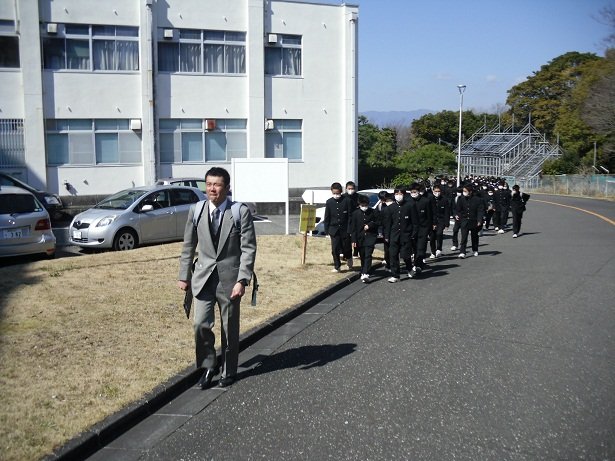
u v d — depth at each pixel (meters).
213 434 5.16
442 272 13.38
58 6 23.33
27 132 23.14
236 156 26.05
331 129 27.22
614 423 5.30
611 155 54.91
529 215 30.11
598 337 8.00
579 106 48.38
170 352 6.92
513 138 63.81
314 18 26.62
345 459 4.66
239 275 6.03
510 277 12.56
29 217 12.75
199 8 25.03
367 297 10.68
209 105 25.50
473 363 6.92
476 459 4.64
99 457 4.77
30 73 23.03
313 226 13.10
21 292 9.45
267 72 26.34
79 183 24.00
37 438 4.74
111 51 24.11
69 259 12.59
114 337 7.39
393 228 12.12
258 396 6.00
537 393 6.00
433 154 56.94
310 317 9.23
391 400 5.84
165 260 12.54
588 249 16.97
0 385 5.81
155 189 15.91
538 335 8.09
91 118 24.03
